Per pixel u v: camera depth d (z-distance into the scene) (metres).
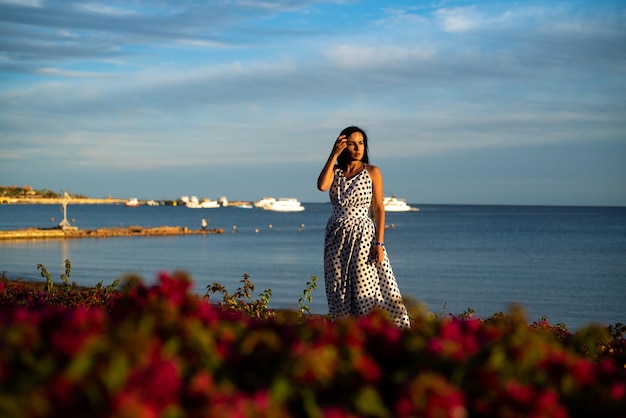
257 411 2.42
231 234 105.94
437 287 41.84
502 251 72.31
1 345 2.74
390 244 84.19
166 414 2.35
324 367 2.81
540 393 2.75
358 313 6.64
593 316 31.56
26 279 41.91
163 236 96.94
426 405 2.56
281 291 38.69
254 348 3.14
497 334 3.59
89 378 2.40
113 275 45.78
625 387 3.11
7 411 2.21
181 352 2.94
